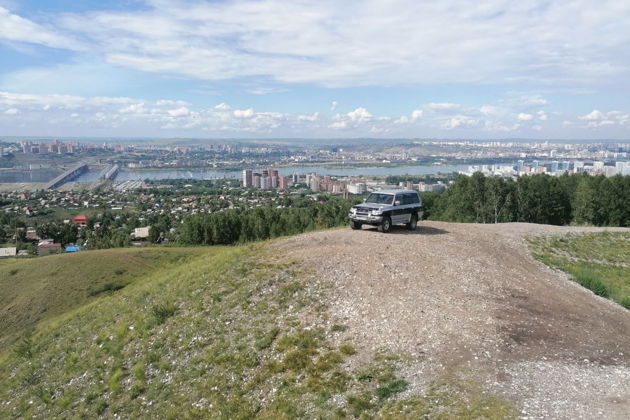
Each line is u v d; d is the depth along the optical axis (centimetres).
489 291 1460
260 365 1120
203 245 5656
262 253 1950
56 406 1302
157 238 7906
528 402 800
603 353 1060
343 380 965
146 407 1125
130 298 2016
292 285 1503
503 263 1869
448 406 798
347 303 1340
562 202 5350
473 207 5434
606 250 2455
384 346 1080
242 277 1684
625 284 1959
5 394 1531
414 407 813
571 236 2650
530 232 2659
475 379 895
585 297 1631
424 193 6681
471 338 1090
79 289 3303
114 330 1648
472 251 1930
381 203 2194
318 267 1625
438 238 2103
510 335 1121
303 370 1048
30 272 3669
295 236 2250
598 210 4891
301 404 924
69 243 9300
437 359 992
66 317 2266
